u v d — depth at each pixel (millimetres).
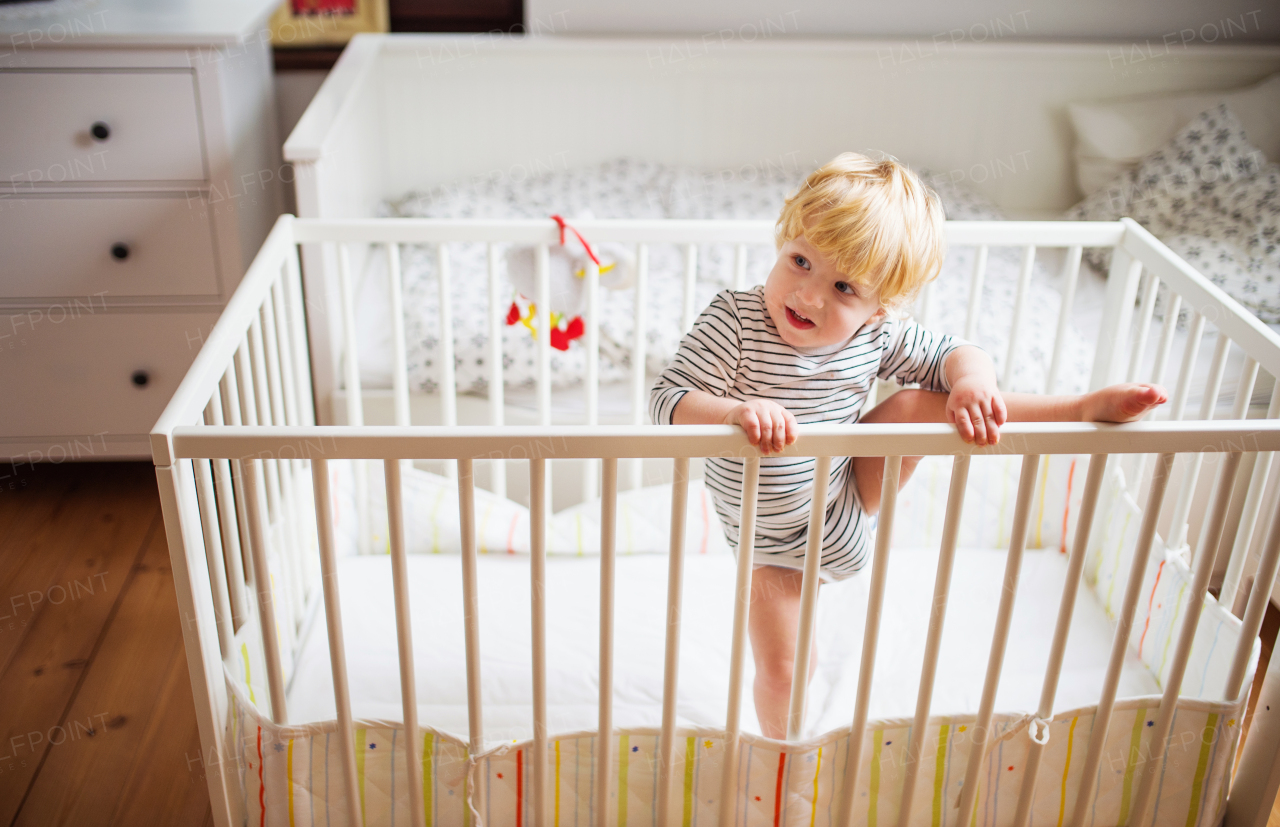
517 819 1202
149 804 1464
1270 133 2408
